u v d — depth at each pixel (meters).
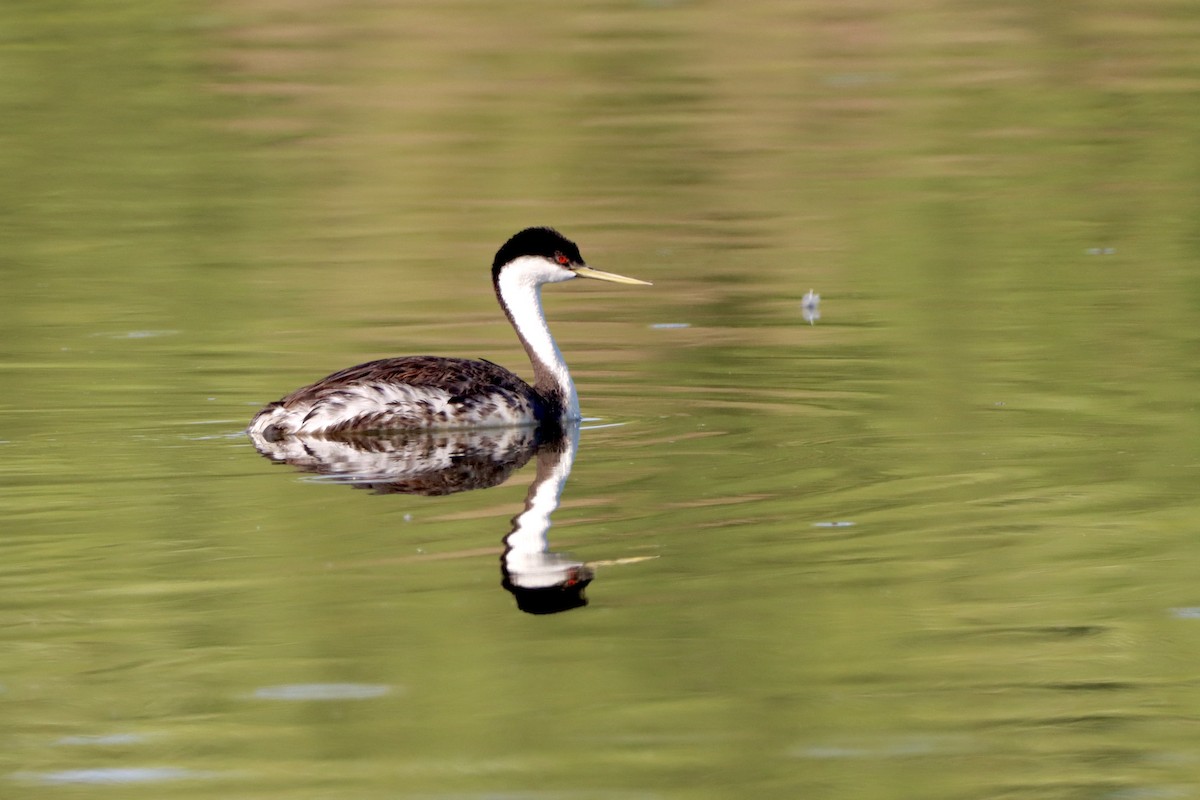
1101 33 39.47
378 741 9.03
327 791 8.48
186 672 9.90
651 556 11.80
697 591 11.12
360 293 21.56
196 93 34.56
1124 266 22.45
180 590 11.14
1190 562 11.61
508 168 29.02
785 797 8.39
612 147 30.42
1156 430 15.01
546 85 35.25
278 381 17.23
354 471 14.02
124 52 37.88
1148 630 10.48
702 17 41.56
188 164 29.48
